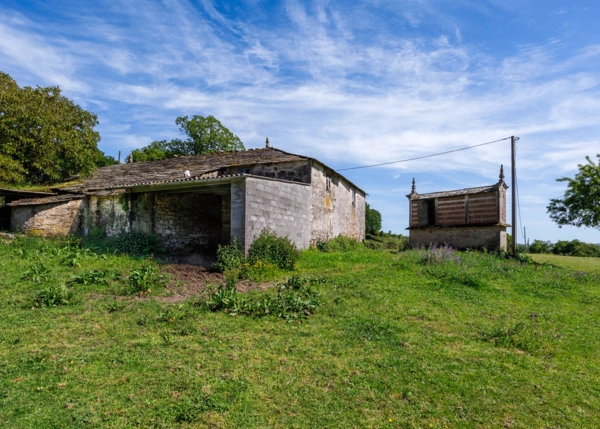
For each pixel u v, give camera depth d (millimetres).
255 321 5961
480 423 3453
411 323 6164
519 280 10008
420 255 12438
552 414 3637
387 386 4031
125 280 8156
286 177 15719
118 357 4500
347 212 21266
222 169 16469
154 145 37625
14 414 3354
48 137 16969
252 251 10672
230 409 3514
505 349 5242
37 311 6055
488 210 18828
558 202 16828
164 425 3248
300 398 3740
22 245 11281
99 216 14469
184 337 5195
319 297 7445
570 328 6320
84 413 3387
